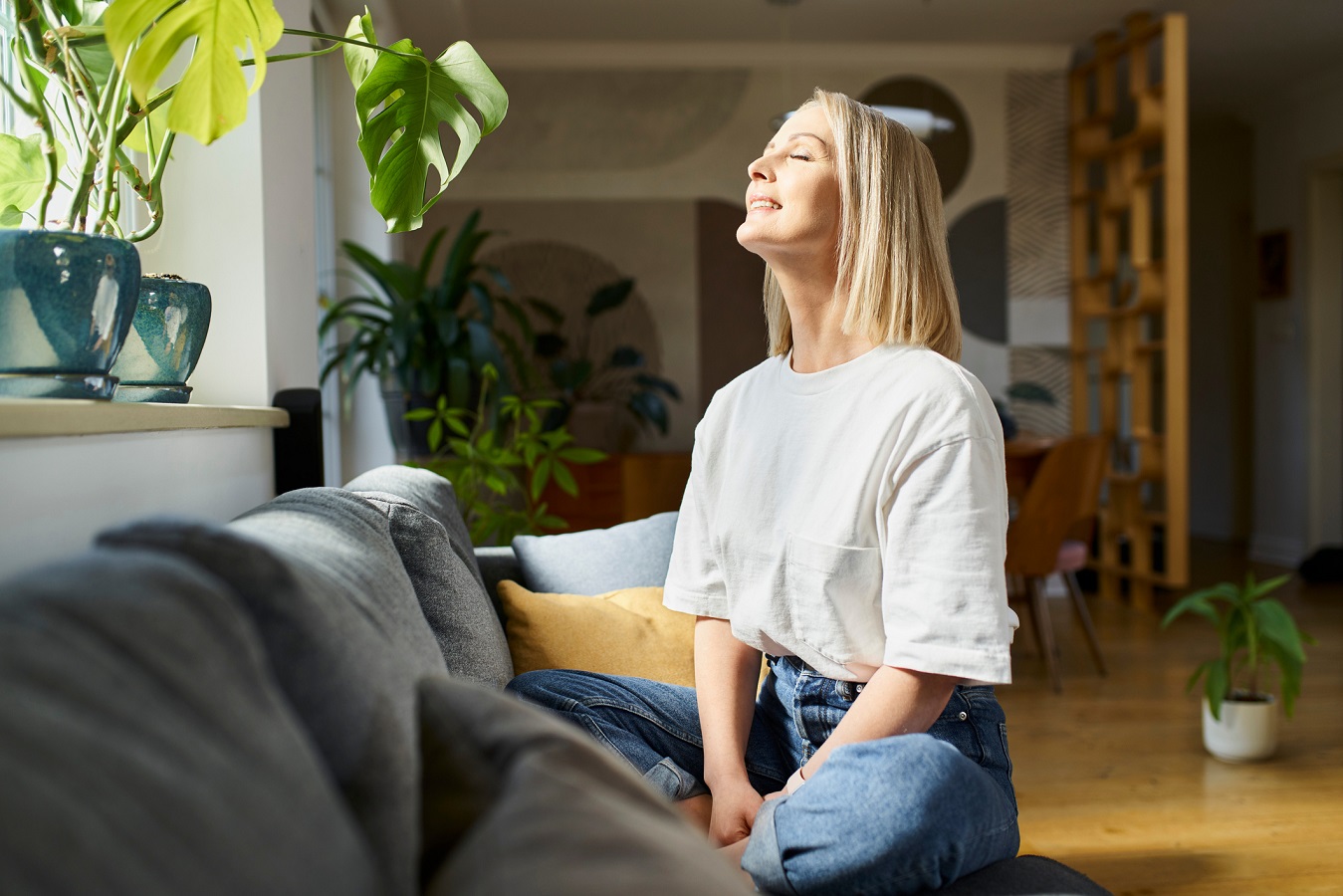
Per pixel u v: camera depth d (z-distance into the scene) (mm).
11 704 372
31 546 792
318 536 903
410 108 1330
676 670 1657
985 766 1104
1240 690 2986
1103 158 5410
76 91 1116
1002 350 5566
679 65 5430
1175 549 4664
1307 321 6430
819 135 1192
